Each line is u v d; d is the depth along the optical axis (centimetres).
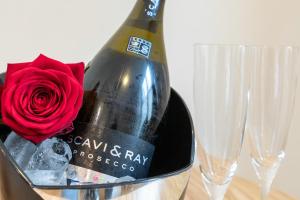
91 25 67
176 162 49
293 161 85
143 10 50
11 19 63
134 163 45
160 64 51
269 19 82
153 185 39
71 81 40
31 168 42
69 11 66
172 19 73
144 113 48
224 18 77
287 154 84
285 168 85
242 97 51
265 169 58
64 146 43
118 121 47
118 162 44
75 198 37
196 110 52
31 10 64
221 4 77
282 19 83
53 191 37
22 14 63
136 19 51
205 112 51
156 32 51
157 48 51
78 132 45
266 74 58
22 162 42
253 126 59
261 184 59
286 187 86
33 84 40
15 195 38
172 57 74
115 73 48
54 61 42
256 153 59
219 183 52
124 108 47
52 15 65
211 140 51
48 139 43
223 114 51
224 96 51
